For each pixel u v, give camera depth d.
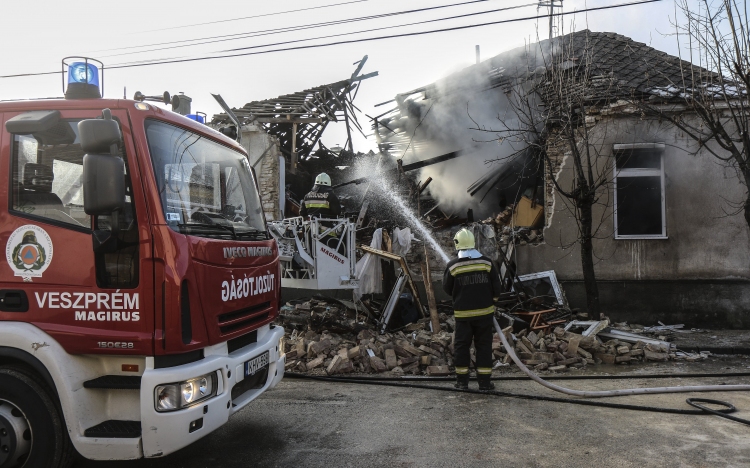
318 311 7.45
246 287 3.69
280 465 3.56
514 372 6.29
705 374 5.95
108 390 3.06
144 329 2.96
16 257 3.14
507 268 8.63
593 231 8.88
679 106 8.55
